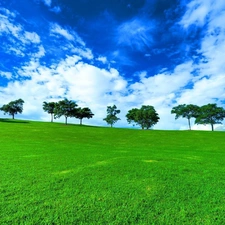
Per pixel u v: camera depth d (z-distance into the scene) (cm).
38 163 1149
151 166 1096
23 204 593
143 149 2175
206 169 1063
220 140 3897
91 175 901
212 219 524
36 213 541
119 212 555
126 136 4494
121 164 1130
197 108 8262
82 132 5053
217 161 1364
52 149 1805
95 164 1137
